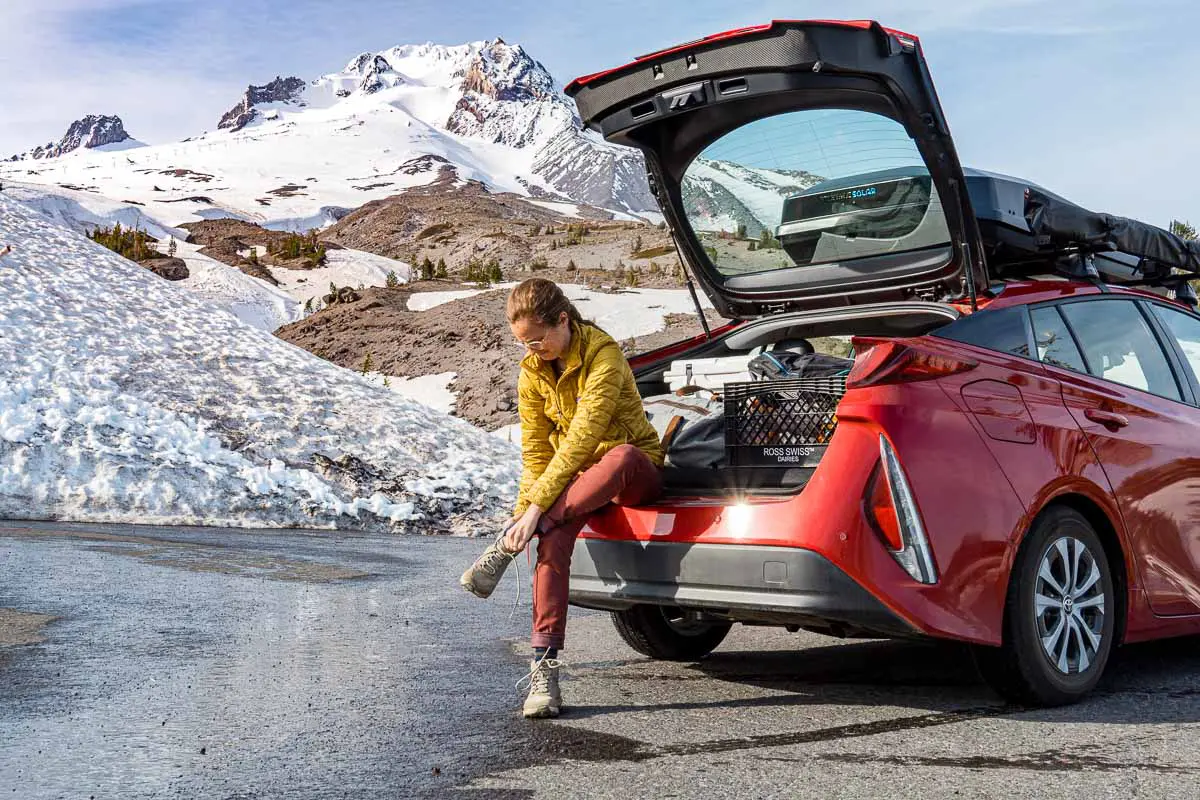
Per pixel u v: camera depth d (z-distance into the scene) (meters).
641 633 4.38
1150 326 4.59
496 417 39.34
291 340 56.62
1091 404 3.97
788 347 4.72
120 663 4.15
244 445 13.29
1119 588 3.95
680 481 3.87
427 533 11.74
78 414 12.62
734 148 4.35
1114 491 3.91
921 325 4.31
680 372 4.54
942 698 3.71
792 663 4.43
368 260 118.00
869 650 4.72
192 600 5.80
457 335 52.47
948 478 3.42
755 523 3.47
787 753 2.98
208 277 100.50
